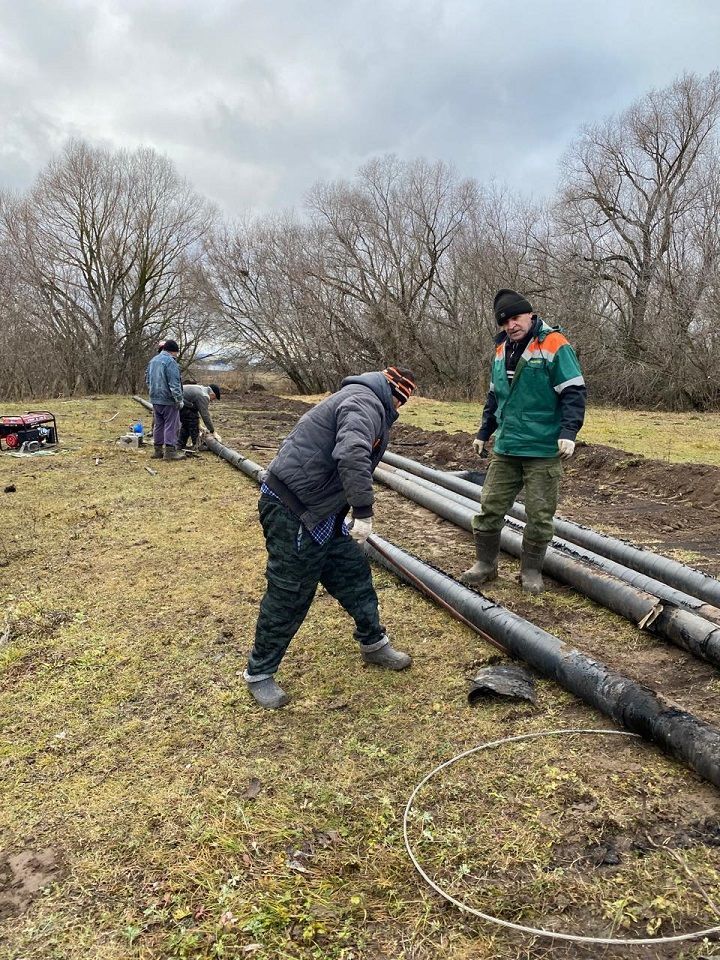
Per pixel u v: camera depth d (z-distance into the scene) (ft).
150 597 15.43
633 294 81.00
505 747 9.48
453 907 6.88
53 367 99.35
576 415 13.55
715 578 15.23
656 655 12.15
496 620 12.41
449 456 33.83
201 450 35.83
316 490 10.00
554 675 10.90
